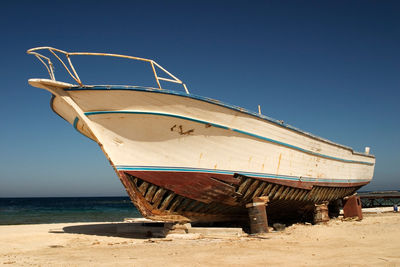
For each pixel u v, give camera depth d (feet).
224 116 33.63
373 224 43.96
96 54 30.48
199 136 33.24
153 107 31.07
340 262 20.76
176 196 34.42
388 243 28.63
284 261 21.25
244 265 20.12
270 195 40.45
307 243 29.50
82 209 179.63
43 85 29.68
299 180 43.80
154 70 31.63
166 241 31.96
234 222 43.78
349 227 40.68
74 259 23.31
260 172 38.04
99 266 20.44
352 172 63.52
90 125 31.50
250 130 35.83
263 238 33.06
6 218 102.32
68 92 30.68
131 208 192.13
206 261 21.45
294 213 52.16
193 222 37.58
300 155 43.75
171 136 32.48
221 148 34.63
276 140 38.83
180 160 33.30
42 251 27.91
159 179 32.96
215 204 36.68
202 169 34.09
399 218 52.80
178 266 20.01
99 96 30.55
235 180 35.70
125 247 28.86
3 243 34.01
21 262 22.53
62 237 38.45
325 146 49.52
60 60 29.58
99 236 39.06
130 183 32.53
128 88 30.04
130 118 31.27
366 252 24.38
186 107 31.71
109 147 31.86
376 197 100.12
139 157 32.45
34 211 155.12
